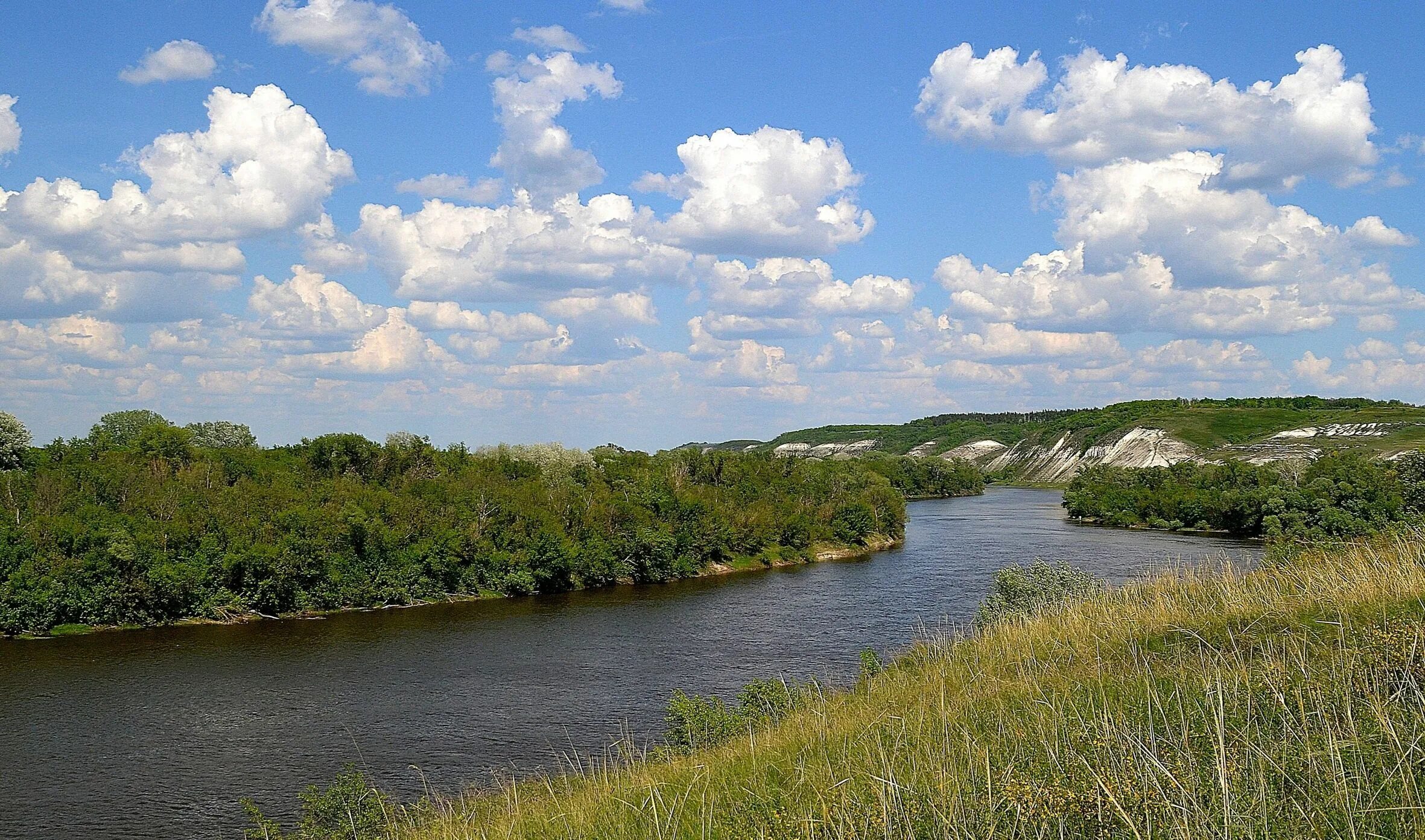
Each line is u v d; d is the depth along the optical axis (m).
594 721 31.58
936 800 8.05
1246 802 7.03
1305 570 17.12
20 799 25.44
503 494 70.62
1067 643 16.98
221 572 54.00
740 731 18.94
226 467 72.94
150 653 44.25
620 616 53.75
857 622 47.69
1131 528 100.00
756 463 107.44
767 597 60.03
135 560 51.81
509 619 53.72
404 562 60.16
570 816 12.35
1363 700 8.74
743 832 9.02
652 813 10.82
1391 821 6.57
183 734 31.16
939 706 13.68
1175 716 9.79
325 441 75.12
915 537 94.69
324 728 31.56
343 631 49.94
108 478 60.66
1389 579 13.76
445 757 28.11
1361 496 70.75
